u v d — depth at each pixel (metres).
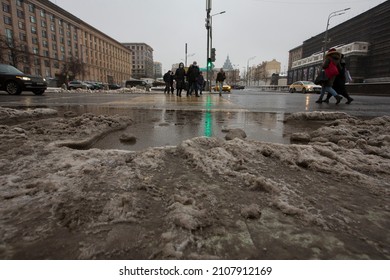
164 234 1.21
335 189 1.74
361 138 3.12
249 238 1.22
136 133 3.56
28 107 7.12
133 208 1.41
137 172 1.88
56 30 76.94
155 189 1.65
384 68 73.38
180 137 3.31
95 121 3.84
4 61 57.50
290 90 32.38
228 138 3.16
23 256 1.09
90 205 1.44
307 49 116.19
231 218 1.38
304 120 5.00
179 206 1.42
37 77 14.30
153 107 7.32
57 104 8.16
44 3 71.50
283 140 3.24
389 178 1.97
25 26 65.69
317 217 1.38
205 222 1.33
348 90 24.58
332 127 3.90
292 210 1.43
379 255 1.14
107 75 111.38
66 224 1.28
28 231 1.22
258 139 3.28
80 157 2.15
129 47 151.25
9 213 1.35
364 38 81.62
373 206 1.53
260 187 1.70
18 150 2.29
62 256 1.10
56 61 77.19
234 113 6.09
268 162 2.23
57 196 1.51
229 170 1.96
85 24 92.00
